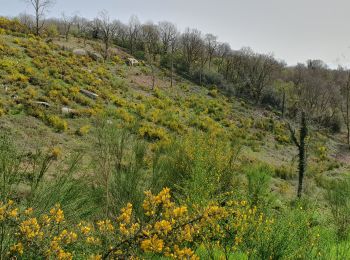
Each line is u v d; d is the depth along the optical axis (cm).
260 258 462
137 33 6359
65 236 329
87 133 1734
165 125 2512
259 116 4022
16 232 324
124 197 612
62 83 2597
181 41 6275
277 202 814
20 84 2206
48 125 1739
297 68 7325
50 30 5244
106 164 632
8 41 3322
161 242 284
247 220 490
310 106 4156
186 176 739
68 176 607
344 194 899
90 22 6400
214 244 448
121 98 2861
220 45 7038
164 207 315
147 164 774
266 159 2542
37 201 494
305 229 516
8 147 534
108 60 4375
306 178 1733
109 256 311
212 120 3198
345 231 696
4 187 425
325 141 3725
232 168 870
